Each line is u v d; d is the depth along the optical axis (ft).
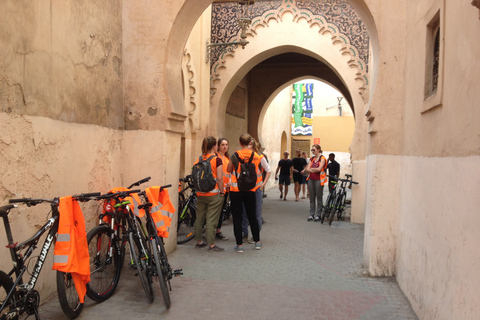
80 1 15.37
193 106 31.24
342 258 20.34
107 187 17.67
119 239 15.01
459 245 9.14
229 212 30.83
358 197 31.48
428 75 13.00
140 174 19.15
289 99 91.97
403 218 15.39
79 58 15.30
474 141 8.47
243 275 17.25
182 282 16.16
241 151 21.06
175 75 20.10
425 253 12.01
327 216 33.32
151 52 19.07
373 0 16.80
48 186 13.41
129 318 12.65
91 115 16.24
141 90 19.15
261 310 13.53
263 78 49.62
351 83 33.50
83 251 12.03
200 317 12.89
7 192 11.52
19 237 12.10
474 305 8.11
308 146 95.91
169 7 18.92
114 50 18.37
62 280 11.75
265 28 34.73
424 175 12.49
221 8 35.37
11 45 11.60
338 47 33.73
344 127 94.12
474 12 8.74
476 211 8.20
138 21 19.13
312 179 32.65
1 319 9.91
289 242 24.00
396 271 16.49
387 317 12.99
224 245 22.84
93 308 13.30
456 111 9.71
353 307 13.79
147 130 19.10
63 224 11.55
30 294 10.73
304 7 34.17
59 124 13.97
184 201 24.85
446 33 10.81
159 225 15.20
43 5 13.08
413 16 15.08
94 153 16.48
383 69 16.66
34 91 12.62
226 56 35.19
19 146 11.96
